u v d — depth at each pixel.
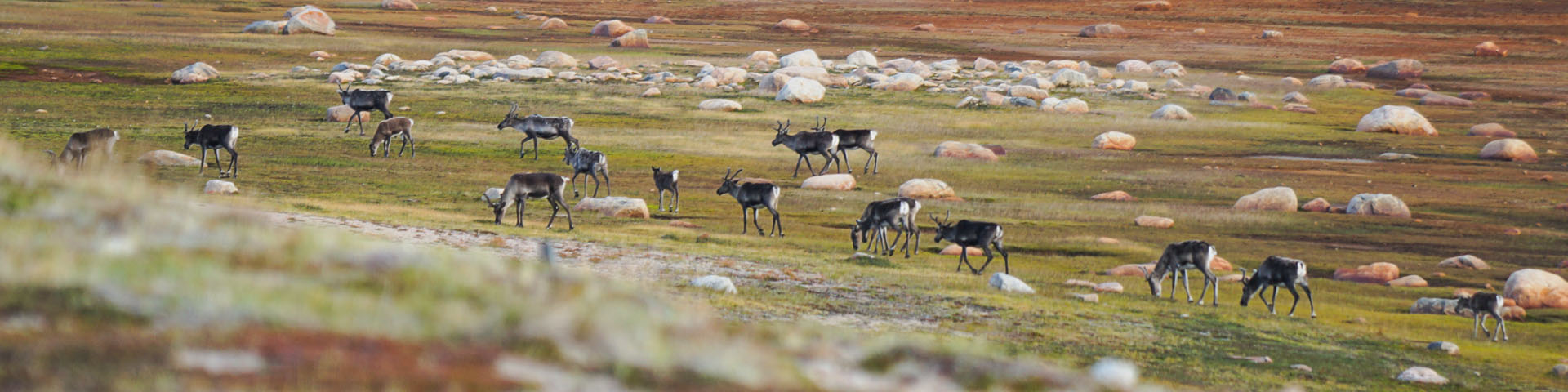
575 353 33.88
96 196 50.12
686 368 33.53
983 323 92.12
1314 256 151.75
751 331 42.78
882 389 35.16
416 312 36.31
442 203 161.38
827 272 114.38
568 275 47.81
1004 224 168.88
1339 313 114.56
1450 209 195.25
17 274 34.19
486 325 35.50
